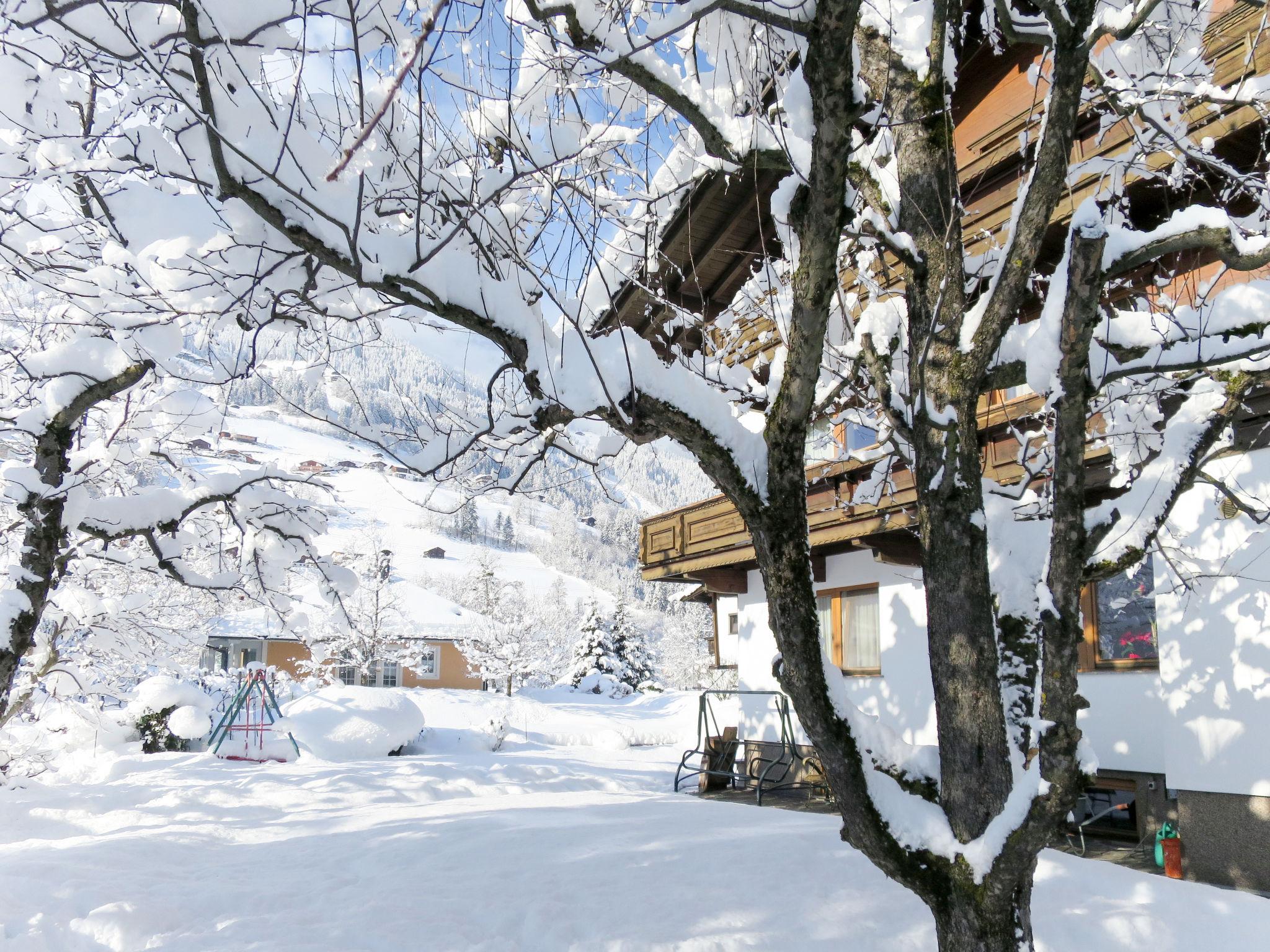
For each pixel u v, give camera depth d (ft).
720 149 14.12
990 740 11.66
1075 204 24.99
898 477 31.17
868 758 11.87
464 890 22.40
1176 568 20.98
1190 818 24.27
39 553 20.70
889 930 17.76
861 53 15.16
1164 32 16.96
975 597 12.05
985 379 12.84
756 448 12.26
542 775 52.08
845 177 10.41
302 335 17.11
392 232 13.44
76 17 11.27
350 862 26.94
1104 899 18.48
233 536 28.04
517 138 12.36
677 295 34.14
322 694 68.95
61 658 35.04
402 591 163.43
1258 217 16.52
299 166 9.90
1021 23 14.19
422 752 71.46
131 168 14.08
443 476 15.89
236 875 26.53
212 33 10.66
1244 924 16.97
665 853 23.50
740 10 9.78
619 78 15.75
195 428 27.63
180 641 51.93
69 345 20.31
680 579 49.85
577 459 15.70
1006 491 15.72
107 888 24.48
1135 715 27.71
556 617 227.81
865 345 15.06
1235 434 23.41
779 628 11.99
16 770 44.27
